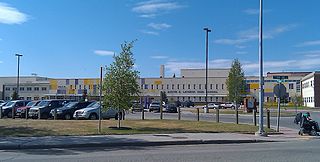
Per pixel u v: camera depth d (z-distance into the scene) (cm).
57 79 10638
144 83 11425
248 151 1427
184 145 1666
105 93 2222
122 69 2227
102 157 1247
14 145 1500
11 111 3594
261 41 2144
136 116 4081
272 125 2933
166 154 1327
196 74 12219
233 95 7175
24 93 11538
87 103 3362
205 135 1950
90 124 2400
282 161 1173
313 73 9131
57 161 1155
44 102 3447
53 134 1877
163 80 11312
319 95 9006
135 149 1491
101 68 2095
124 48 2250
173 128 2275
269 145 1680
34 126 2217
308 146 1638
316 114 5066
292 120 3622
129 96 2222
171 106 5625
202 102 10844
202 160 1181
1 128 2100
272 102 9631
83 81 10250
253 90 8731
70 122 2550
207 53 5334
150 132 2045
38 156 1273
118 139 1719
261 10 2150
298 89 10919
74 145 1559
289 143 1783
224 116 4288
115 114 3259
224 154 1333
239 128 2344
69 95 10438
